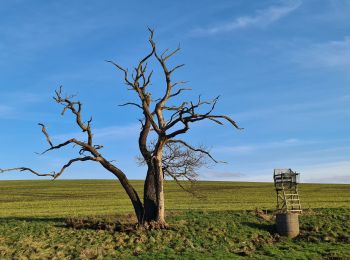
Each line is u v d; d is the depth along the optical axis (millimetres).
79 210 51750
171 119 36969
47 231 35781
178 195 74312
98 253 30328
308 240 35469
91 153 38156
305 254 31141
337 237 35781
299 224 38844
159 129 36906
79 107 37375
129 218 40750
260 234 36625
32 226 37500
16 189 93938
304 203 54094
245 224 38625
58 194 82062
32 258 29000
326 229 37500
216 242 34062
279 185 44281
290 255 30844
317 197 65812
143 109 37562
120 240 33281
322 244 34219
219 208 48500
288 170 44250
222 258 29766
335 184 102875
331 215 41188
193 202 59812
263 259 29875
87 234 35031
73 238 33844
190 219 39406
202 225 37406
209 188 91250
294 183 43750
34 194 82688
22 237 34000
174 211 44688
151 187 37594
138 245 32344
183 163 38344
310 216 41094
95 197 75250
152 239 33344
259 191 82500
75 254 30172
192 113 35156
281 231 36688
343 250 31875
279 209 43531
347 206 47688
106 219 39562
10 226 37688
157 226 35969
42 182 113875
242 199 64438
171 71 38031
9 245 32125
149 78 37938
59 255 29781
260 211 42906
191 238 34438
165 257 29828
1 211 52406
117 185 103938
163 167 38469
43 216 44625
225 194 75625
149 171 38000
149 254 30453
